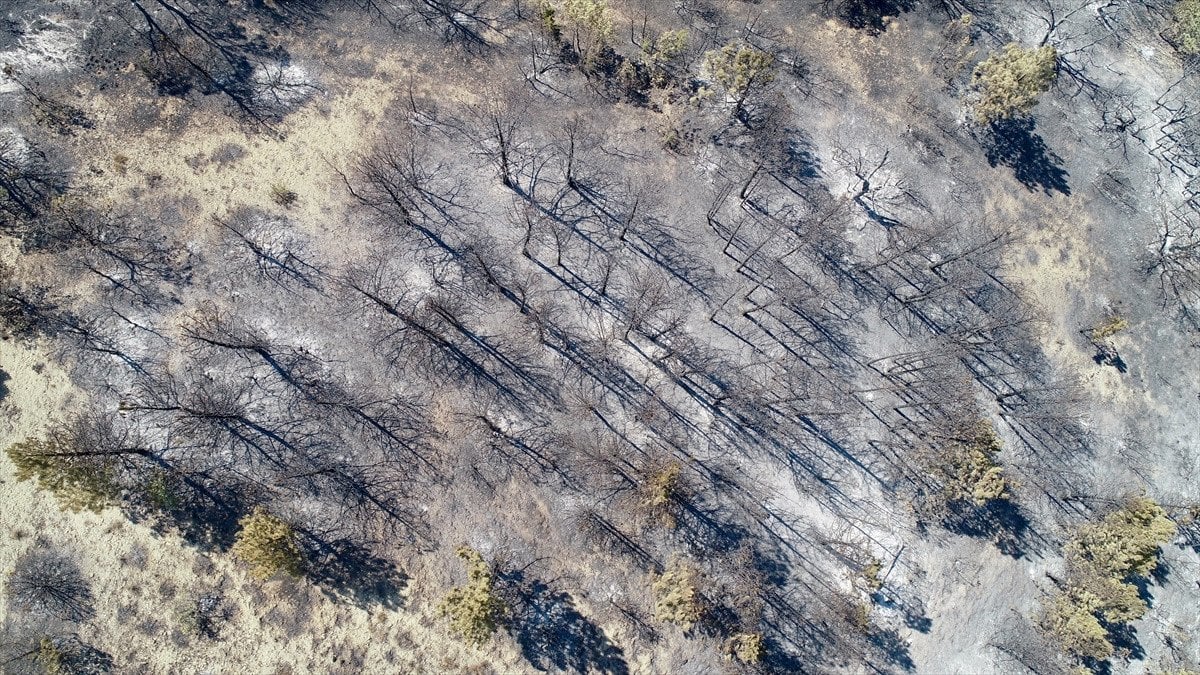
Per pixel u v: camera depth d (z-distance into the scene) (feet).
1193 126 186.91
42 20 169.99
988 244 172.24
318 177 165.89
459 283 161.58
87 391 149.28
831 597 149.69
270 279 158.40
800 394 161.27
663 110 178.40
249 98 169.68
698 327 163.73
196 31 172.96
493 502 149.69
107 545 142.10
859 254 171.01
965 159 180.45
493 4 183.52
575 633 144.77
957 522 156.66
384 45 177.27
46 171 160.56
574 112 176.55
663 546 150.10
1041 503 159.63
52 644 136.98
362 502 147.95
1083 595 148.66
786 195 173.78
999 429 163.63
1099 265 175.32
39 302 152.97
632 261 166.61
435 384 155.12
